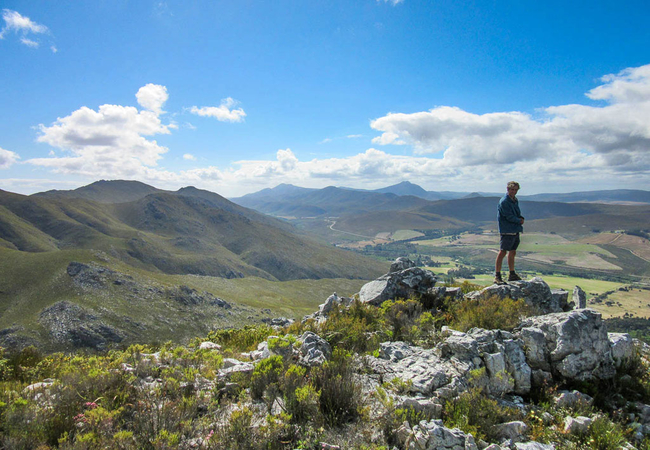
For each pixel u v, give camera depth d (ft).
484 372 22.15
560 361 23.39
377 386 20.72
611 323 396.37
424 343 29.30
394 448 16.06
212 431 16.21
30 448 15.56
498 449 16.10
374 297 42.06
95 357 29.32
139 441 15.31
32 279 460.14
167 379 21.21
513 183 38.73
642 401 22.34
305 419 17.69
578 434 18.17
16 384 23.65
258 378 20.76
